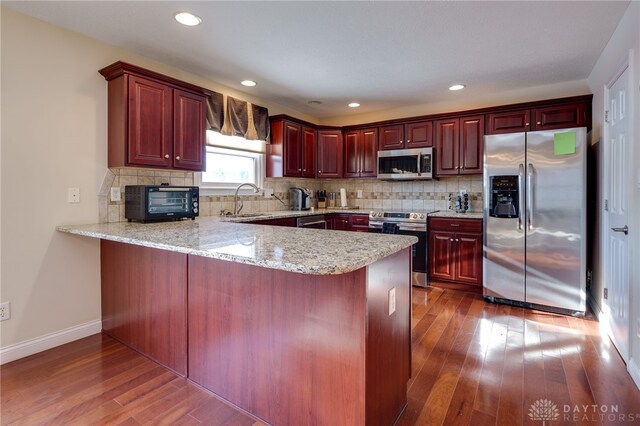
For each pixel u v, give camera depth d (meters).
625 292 2.11
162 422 1.60
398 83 3.55
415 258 3.85
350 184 5.06
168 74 3.06
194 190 2.96
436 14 2.21
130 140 2.49
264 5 2.12
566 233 2.96
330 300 1.38
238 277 1.67
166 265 2.04
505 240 3.21
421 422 1.59
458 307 3.16
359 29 2.42
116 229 2.21
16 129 2.18
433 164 4.04
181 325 1.97
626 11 2.15
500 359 2.16
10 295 2.18
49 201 2.34
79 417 1.63
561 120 3.33
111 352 2.28
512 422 1.58
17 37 2.17
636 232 1.93
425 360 2.16
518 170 3.13
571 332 2.58
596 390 1.81
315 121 5.10
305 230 2.13
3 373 2.02
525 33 2.46
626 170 2.14
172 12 2.20
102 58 2.60
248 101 3.92
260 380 1.61
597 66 2.96
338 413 1.37
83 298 2.53
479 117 3.77
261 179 4.19
